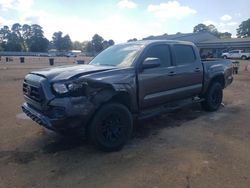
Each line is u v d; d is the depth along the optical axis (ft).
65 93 14.66
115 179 13.17
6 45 416.67
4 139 18.54
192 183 12.66
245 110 26.27
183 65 21.52
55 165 14.75
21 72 71.82
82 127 15.30
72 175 13.66
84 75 15.43
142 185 12.57
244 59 159.02
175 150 16.47
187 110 26.03
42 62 139.95
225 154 15.78
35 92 15.96
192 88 22.54
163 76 19.48
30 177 13.55
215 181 12.82
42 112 15.60
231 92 37.19
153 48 19.48
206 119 23.04
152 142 17.85
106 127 16.02
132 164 14.70
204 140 18.08
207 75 23.90
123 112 16.44
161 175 13.44
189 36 197.36
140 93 17.95
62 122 14.48
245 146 16.96
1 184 12.92
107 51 21.30
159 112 19.69
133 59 18.24
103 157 15.62
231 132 19.63
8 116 24.26
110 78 16.10
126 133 16.71
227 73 26.66
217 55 178.70
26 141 18.15
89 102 15.01
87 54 332.80
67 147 17.10
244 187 12.31
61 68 17.34
